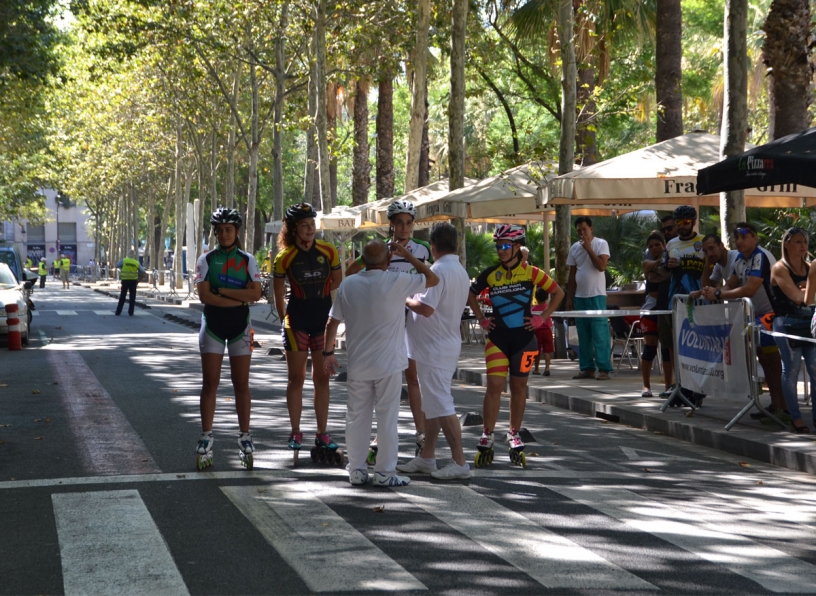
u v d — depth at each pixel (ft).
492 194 53.31
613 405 34.96
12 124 139.03
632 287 58.03
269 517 20.31
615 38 88.94
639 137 134.72
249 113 134.82
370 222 79.51
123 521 19.99
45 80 96.32
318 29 84.84
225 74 126.21
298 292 25.70
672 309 33.94
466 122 145.59
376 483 23.29
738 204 41.22
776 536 19.21
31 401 38.32
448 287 24.17
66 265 213.25
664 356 36.81
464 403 38.96
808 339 28.35
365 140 118.93
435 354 24.26
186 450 27.89
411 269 25.89
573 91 53.83
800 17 43.70
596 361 43.65
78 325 89.20
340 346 63.98
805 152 28.96
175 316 98.17
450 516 20.47
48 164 226.17
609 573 16.72
